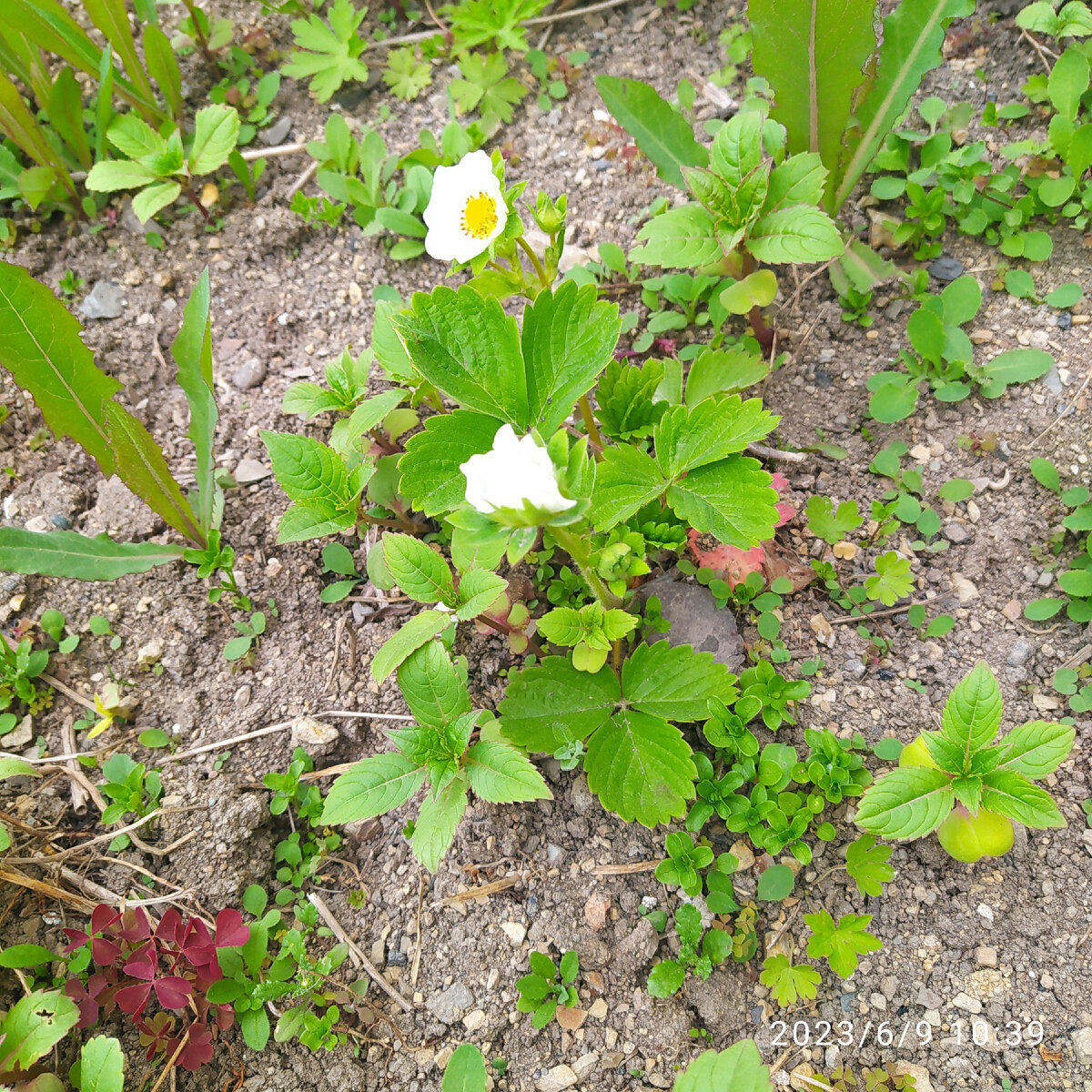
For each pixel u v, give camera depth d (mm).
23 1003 306
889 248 426
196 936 328
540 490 262
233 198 475
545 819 355
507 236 328
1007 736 311
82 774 363
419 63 502
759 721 358
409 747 321
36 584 388
